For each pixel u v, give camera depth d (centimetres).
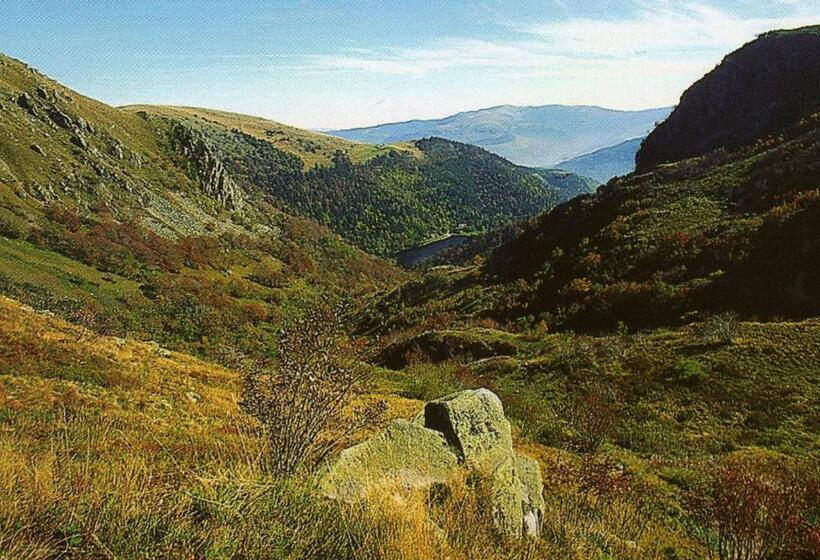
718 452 1544
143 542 346
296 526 396
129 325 6294
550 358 2728
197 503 398
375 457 519
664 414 1858
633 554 666
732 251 3584
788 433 1608
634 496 994
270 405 548
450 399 622
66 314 3875
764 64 8238
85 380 1711
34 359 1772
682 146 8856
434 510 482
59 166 11025
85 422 1102
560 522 662
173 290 8512
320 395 557
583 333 3581
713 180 5138
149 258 9694
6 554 302
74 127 12900
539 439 1623
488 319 4609
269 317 8769
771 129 6981
